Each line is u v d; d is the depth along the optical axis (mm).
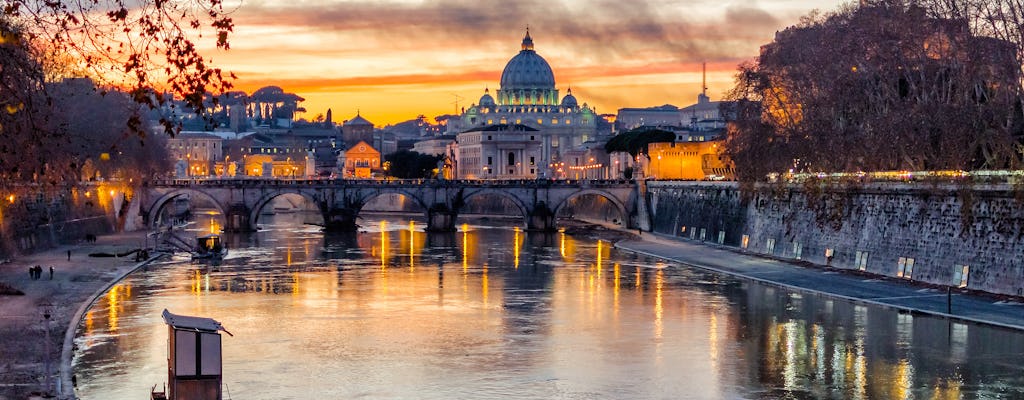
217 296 144000
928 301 129250
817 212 179375
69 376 90125
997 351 102188
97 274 164250
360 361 100812
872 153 164125
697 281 161750
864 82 174750
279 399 86812
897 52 163000
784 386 90688
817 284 150750
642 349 106375
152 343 107625
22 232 186250
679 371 96562
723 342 109562
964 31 150375
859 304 133000
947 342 106688
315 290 151125
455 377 94438
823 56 183250
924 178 146375
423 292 149125
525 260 199125
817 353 103312
